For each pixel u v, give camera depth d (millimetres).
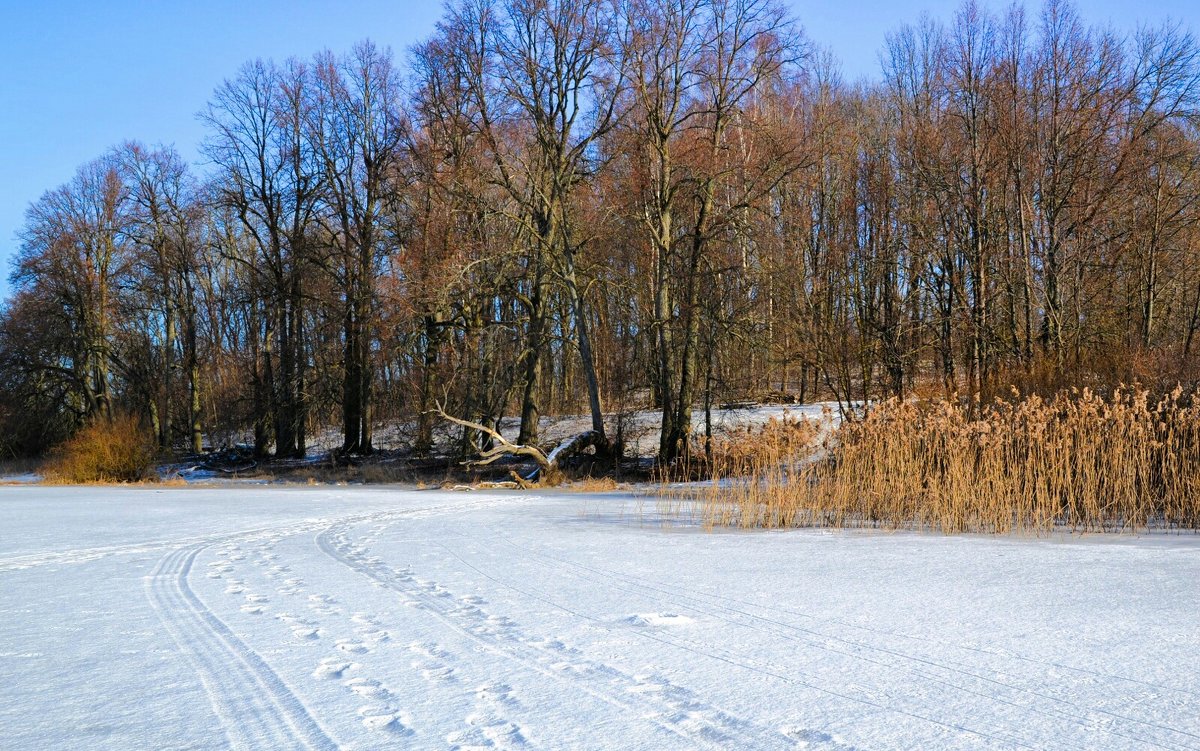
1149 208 26656
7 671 5043
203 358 47500
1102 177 25922
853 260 28500
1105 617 6016
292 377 37438
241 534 12453
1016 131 25734
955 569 8188
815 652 5191
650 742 3715
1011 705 4160
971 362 24250
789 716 4031
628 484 25031
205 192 40625
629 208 28875
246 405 42250
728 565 8703
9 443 44219
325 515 15602
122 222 44500
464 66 29453
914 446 13125
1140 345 21094
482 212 28641
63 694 4562
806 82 32500
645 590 7328
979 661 4949
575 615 6336
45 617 6590
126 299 46438
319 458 37562
